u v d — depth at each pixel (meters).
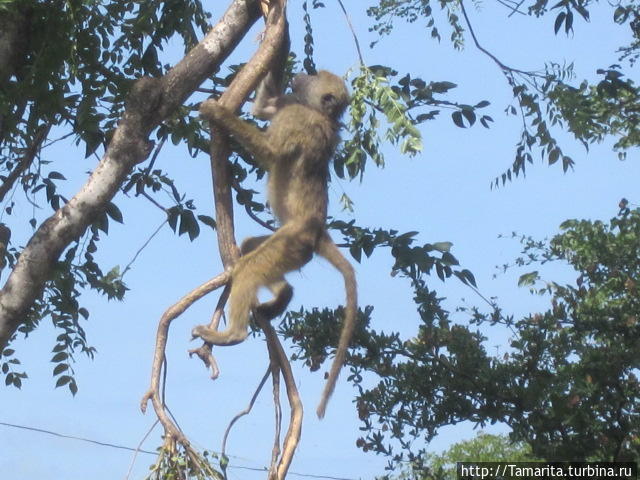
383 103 9.45
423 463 12.89
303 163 10.51
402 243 9.98
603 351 11.77
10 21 10.95
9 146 12.56
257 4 10.12
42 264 9.59
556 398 11.41
